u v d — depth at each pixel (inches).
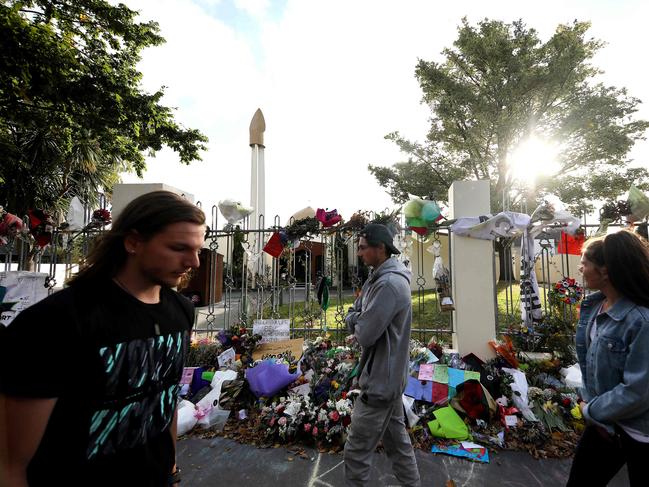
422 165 694.5
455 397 144.0
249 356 179.6
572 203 573.9
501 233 178.2
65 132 330.6
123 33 286.0
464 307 181.0
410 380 152.2
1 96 251.4
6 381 32.2
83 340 35.6
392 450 92.0
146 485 41.0
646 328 56.5
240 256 402.0
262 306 233.1
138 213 42.1
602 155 569.6
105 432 37.2
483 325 178.4
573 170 622.5
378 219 175.3
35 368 32.6
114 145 314.2
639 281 60.4
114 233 42.5
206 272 344.2
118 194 215.5
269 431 132.3
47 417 33.4
